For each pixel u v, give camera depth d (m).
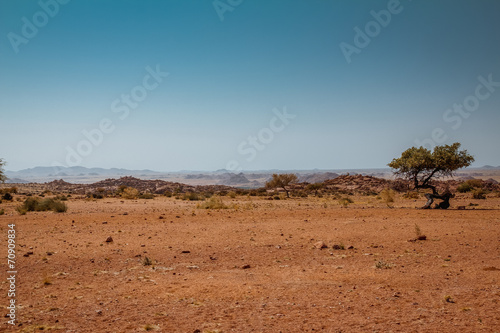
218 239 15.32
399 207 32.50
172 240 15.10
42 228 18.73
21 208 30.33
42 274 9.79
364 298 7.53
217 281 9.05
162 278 9.40
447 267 10.08
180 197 55.66
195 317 6.59
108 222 21.30
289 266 10.66
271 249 13.24
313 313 6.73
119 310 6.99
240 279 9.24
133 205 37.44
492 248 12.62
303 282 8.89
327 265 10.71
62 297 7.79
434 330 5.79
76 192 91.31
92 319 6.51
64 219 22.88
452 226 18.25
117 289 8.40
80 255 12.20
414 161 29.16
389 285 8.47
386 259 11.35
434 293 7.74
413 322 6.15
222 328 6.07
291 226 19.09
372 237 15.48
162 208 33.03
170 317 6.61
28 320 6.43
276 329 5.99
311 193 70.44
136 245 13.99
